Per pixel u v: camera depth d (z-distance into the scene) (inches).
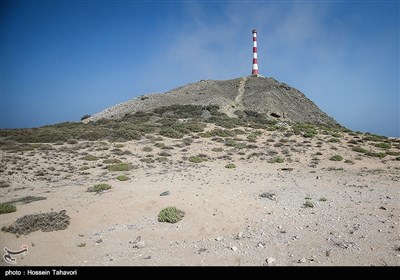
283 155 1336.1
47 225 476.7
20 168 990.4
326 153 1366.9
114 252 417.4
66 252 412.2
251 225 512.7
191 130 1855.3
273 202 640.4
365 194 711.7
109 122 2347.4
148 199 626.2
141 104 3272.6
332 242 440.5
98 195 662.5
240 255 405.1
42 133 1679.4
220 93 3892.7
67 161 1130.7
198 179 869.8
